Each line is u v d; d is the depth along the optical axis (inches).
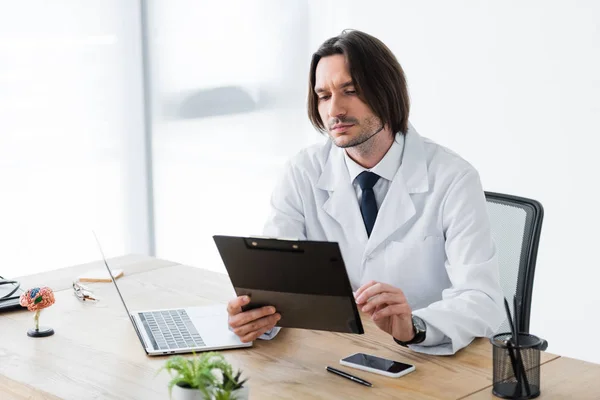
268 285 67.3
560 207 129.1
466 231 78.4
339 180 84.8
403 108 80.6
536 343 58.5
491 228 86.1
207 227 173.5
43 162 158.6
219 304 81.8
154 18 167.9
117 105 166.9
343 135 79.2
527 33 129.0
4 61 151.8
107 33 163.9
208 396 50.9
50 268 161.5
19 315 79.8
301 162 88.4
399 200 82.3
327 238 86.3
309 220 87.7
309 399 58.7
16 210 156.3
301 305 67.2
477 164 137.0
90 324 76.7
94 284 90.6
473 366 64.4
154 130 170.9
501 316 72.9
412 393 59.4
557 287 131.3
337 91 78.2
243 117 167.8
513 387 58.2
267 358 67.1
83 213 165.0
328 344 70.1
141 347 70.3
